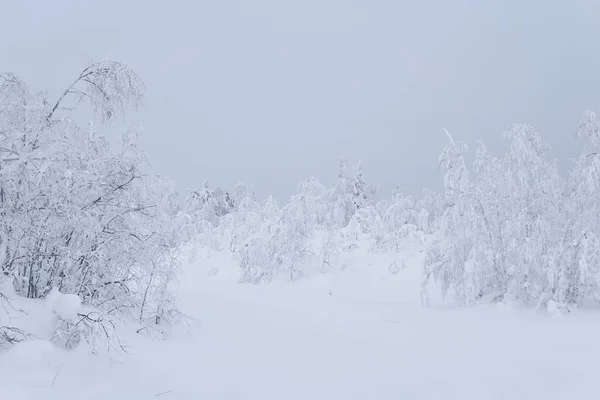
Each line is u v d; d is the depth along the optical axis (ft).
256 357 20.25
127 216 23.48
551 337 26.11
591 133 38.52
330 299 46.09
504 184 39.70
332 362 19.94
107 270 22.52
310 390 16.11
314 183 65.92
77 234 21.70
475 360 20.65
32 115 22.41
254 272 61.41
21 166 19.08
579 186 37.17
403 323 30.96
